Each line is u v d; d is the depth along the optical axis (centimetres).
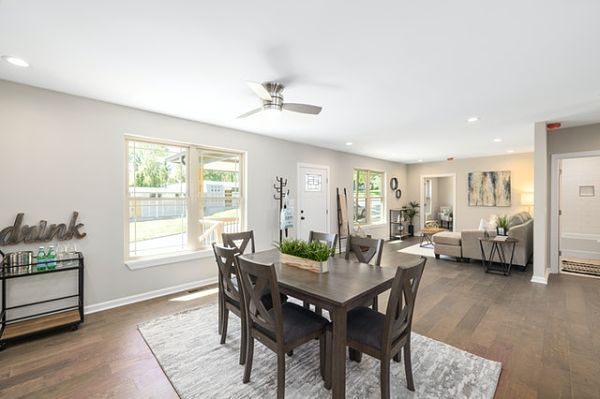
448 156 744
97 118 314
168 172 383
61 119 292
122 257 333
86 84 271
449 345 244
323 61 224
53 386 194
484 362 218
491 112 359
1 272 253
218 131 421
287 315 203
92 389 191
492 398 180
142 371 211
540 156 408
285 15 167
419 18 170
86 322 288
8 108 265
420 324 284
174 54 214
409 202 896
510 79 257
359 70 239
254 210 471
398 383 195
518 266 506
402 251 649
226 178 444
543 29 180
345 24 176
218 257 241
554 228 466
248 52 211
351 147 609
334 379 168
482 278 438
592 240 573
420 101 317
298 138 514
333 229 633
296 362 221
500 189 728
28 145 275
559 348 238
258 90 228
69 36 190
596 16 166
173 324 285
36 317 277
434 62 226
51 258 274
